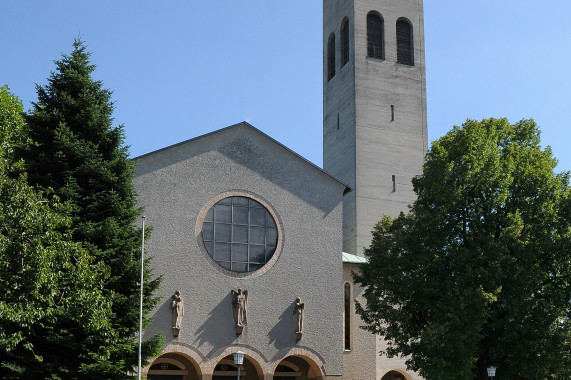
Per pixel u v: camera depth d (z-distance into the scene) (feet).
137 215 103.30
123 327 95.96
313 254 129.49
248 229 126.62
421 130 171.94
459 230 120.78
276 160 131.64
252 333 121.60
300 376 129.80
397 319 115.75
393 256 120.26
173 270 119.14
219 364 124.67
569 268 116.67
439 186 118.73
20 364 88.79
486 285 111.96
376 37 176.24
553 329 113.39
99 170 99.09
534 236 115.85
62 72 104.47
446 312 109.29
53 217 82.99
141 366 98.37
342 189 135.33
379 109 169.58
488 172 116.88
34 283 80.02
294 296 126.00
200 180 125.08
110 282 96.17
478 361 119.03
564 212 117.60
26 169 96.99
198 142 126.62
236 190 127.34
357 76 169.99
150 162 122.31
